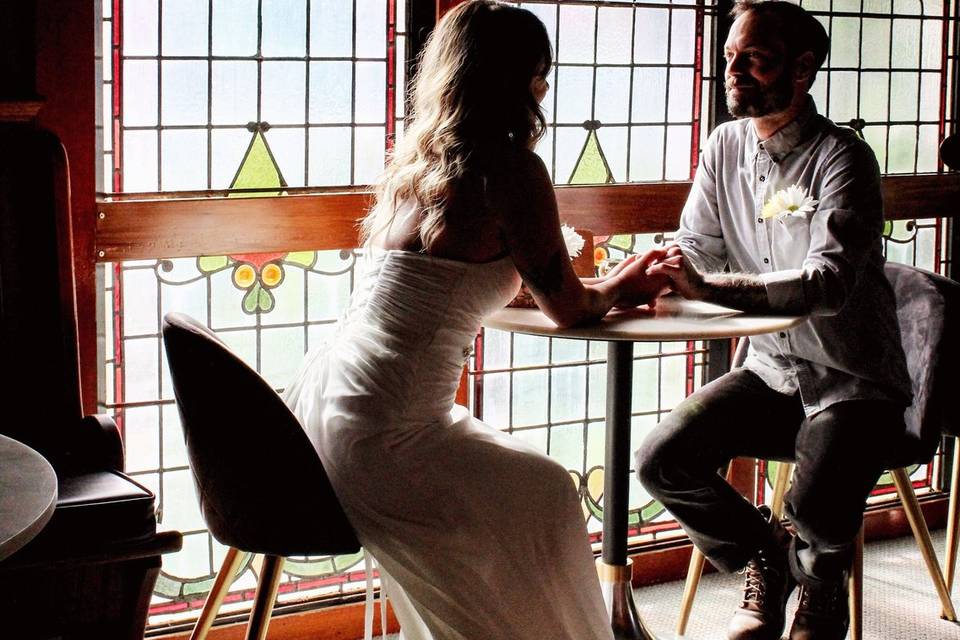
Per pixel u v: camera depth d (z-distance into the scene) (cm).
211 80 258
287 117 266
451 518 200
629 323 226
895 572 332
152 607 270
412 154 216
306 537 199
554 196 210
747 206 271
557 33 290
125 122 252
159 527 214
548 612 206
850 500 247
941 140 345
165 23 252
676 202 309
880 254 261
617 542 254
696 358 326
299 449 195
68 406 231
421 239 209
